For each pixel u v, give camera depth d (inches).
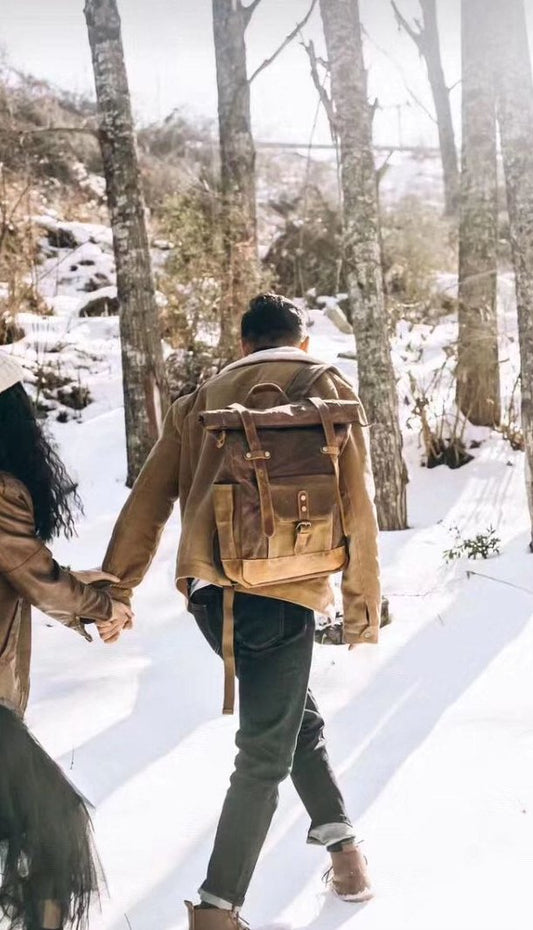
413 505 286.8
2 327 405.1
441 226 536.1
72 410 369.7
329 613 99.0
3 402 90.3
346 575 100.0
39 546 87.5
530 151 213.9
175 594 217.6
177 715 153.8
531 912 98.8
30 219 481.4
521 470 302.4
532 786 125.9
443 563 225.9
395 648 177.9
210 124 797.2
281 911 102.2
